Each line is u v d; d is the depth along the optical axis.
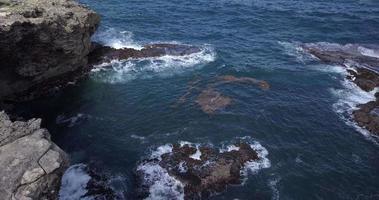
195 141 28.95
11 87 33.16
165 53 41.09
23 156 17.20
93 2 53.25
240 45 43.94
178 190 24.58
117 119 31.55
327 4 57.56
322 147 29.09
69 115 32.06
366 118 31.95
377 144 29.69
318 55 42.38
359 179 26.33
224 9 53.19
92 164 26.73
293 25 49.97
